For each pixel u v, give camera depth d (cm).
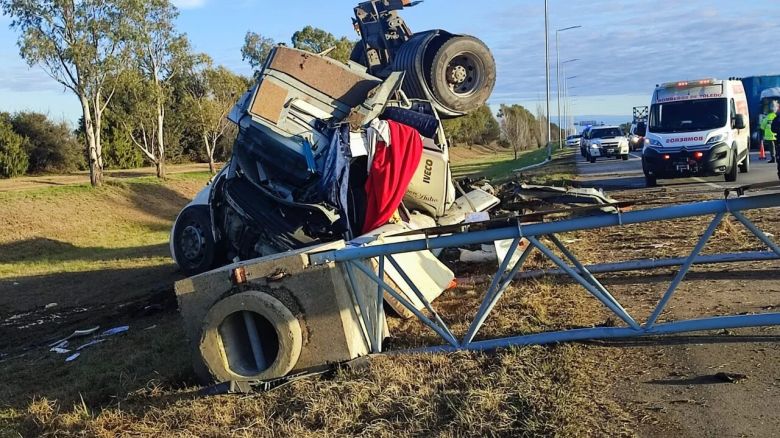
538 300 663
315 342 511
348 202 818
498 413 397
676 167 1805
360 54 1053
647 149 1855
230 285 530
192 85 4275
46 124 4300
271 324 513
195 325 541
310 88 855
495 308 648
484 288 746
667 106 1884
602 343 511
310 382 485
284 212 873
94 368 670
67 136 4397
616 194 1703
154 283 1285
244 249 923
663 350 490
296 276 514
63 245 2314
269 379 505
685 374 447
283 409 452
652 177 1864
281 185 878
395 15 1022
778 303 589
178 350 678
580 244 995
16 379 688
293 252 552
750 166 2347
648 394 422
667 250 884
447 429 391
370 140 796
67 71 2958
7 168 3938
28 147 4109
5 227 2359
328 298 508
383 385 461
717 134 1789
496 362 484
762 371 441
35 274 1616
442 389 449
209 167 4547
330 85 854
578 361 477
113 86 3266
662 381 439
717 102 1845
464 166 5322
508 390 428
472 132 8600
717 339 502
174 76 4144
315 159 841
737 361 460
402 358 508
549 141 4791
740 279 685
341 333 508
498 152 9400
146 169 4697
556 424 379
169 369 599
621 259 855
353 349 513
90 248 2241
